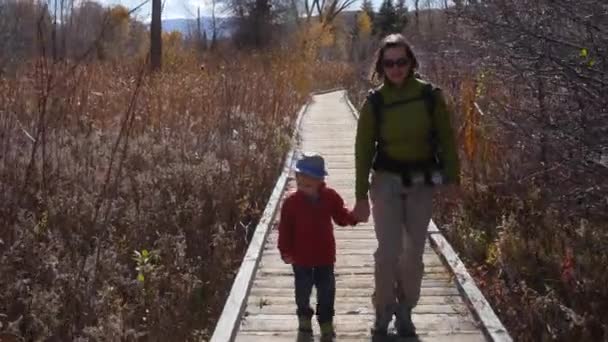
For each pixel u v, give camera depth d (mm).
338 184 11977
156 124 12922
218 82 15656
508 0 6875
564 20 6773
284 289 6699
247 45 41469
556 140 7234
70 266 7258
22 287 6574
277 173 11977
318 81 38062
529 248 7824
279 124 15961
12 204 7727
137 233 8328
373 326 5645
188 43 35062
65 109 10469
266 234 8359
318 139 17344
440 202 9727
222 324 5664
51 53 9734
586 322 6332
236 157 11625
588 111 6730
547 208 8383
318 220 5406
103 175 9828
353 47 59844
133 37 19359
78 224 8180
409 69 5039
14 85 10023
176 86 14617
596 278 7059
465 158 10039
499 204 9227
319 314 5426
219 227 8508
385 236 5164
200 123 13227
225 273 8023
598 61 6535
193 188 9852
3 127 9617
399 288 5488
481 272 7711
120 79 14133
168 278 7473
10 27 8945
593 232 7832
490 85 8977
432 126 5078
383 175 5152
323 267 5453
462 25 8273
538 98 7535
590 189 7039
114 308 6621
